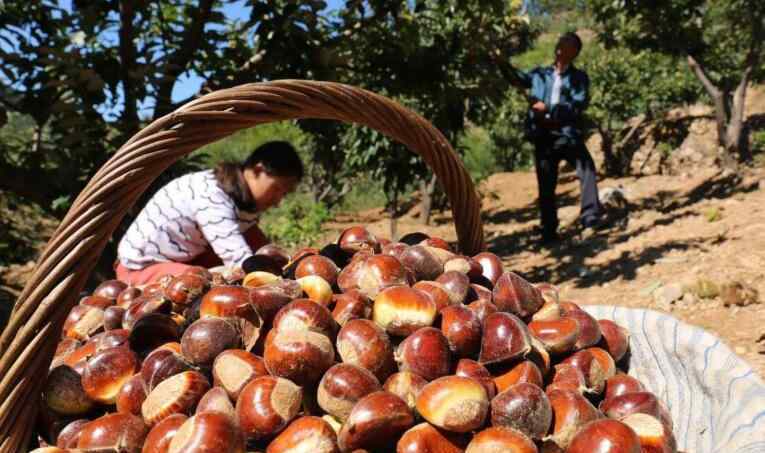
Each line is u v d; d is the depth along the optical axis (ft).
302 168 10.11
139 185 4.43
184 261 10.11
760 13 30.17
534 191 44.06
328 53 13.23
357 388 3.90
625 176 40.65
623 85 45.78
